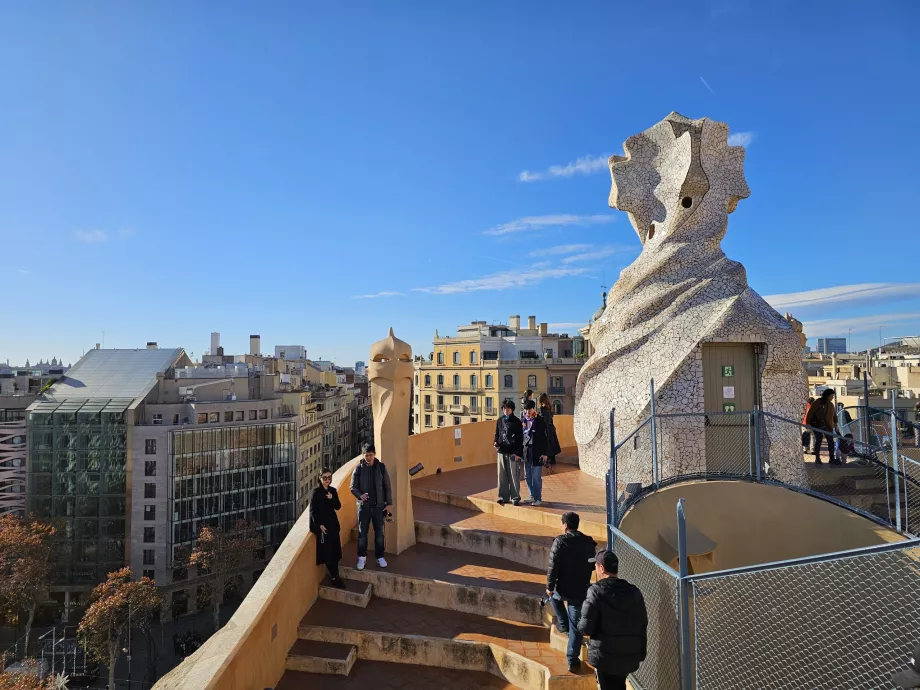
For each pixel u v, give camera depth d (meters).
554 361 65.75
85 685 37.84
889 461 11.65
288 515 57.16
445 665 6.81
